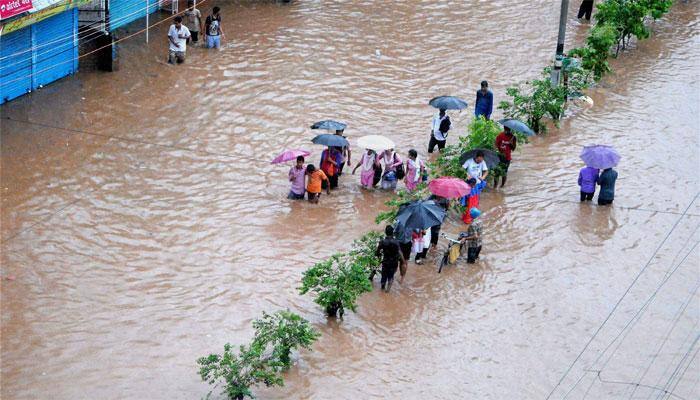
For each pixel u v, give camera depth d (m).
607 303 23.59
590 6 42.34
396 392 20.00
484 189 28.83
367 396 19.78
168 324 21.45
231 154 29.30
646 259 25.61
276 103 32.72
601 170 29.08
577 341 22.11
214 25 35.88
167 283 22.92
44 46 31.39
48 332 20.84
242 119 31.42
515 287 24.05
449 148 28.20
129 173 27.59
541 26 41.81
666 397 20.31
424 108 33.53
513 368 21.06
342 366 20.62
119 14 36.44
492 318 22.75
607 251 25.84
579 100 35.09
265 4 41.41
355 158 29.95
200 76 34.00
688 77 38.12
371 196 27.86
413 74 36.12
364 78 35.34
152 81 33.22
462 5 43.78
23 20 29.47
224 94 32.91
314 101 33.19
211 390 19.45
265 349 20.70
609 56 39.59
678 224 27.39
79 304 21.88
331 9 41.69
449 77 36.12
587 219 27.38
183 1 39.94
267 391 19.66
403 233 23.81
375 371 20.56
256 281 23.30
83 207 25.69
